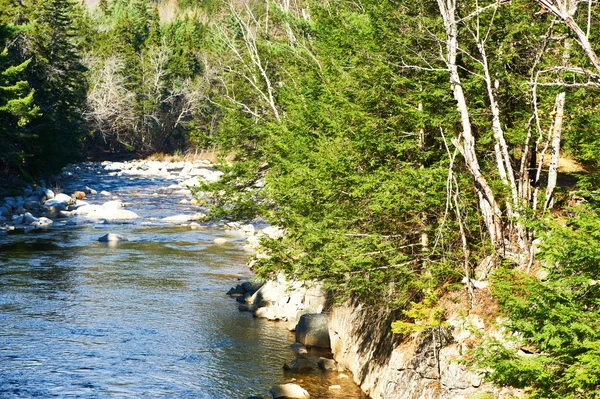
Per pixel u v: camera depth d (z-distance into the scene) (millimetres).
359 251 13734
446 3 15227
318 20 19438
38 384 17672
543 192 13977
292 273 15523
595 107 13375
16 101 51375
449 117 13945
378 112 15273
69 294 26984
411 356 14109
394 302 14258
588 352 7867
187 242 39812
